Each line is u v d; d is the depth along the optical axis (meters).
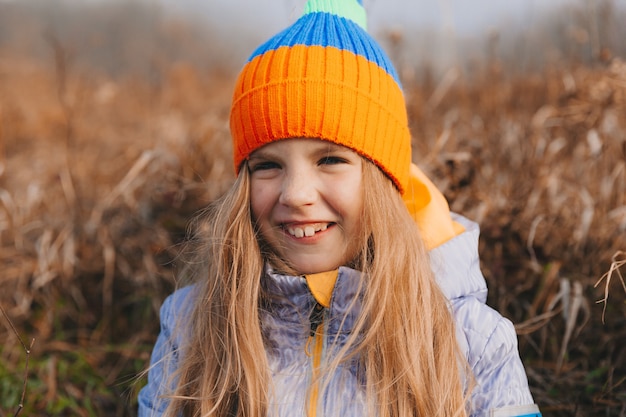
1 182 3.47
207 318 1.92
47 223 3.11
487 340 1.74
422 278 1.78
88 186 3.40
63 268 2.97
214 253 1.91
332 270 1.79
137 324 2.88
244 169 1.87
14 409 2.44
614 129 2.79
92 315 2.93
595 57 2.97
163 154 3.18
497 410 1.67
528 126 2.98
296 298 1.79
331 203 1.73
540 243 2.57
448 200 2.65
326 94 1.70
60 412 2.48
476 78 3.77
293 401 1.75
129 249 3.00
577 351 2.32
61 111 4.63
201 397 1.83
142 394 2.02
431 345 1.72
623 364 2.20
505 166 2.86
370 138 1.74
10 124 4.37
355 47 1.79
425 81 3.80
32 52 6.52
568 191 2.69
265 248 1.88
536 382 2.23
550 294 2.44
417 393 1.69
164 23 5.67
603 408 2.08
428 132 3.24
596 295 2.40
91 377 2.64
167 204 2.99
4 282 2.97
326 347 1.76
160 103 4.73
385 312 1.74
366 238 1.77
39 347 2.75
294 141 1.71
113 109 4.93
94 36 5.23
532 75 3.59
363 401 1.71
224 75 5.49
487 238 2.60
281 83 1.71
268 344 1.83
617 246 2.46
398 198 1.83
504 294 2.46
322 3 1.87
